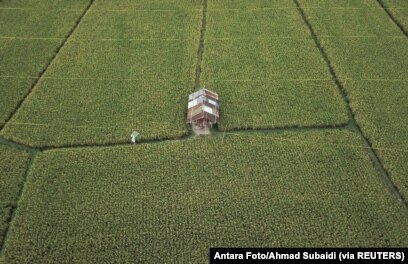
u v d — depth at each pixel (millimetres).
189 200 20609
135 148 23297
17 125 24750
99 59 29734
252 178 21562
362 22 32969
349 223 19500
